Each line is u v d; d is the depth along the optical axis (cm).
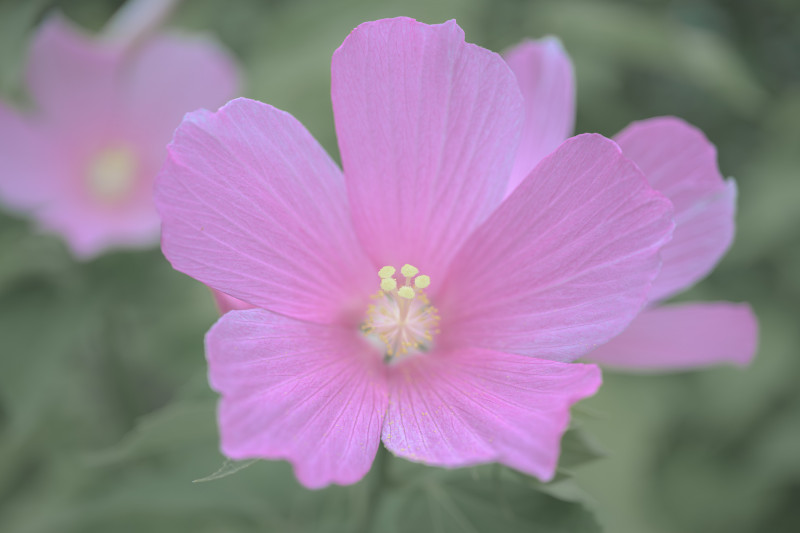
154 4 80
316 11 90
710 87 107
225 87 84
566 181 53
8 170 78
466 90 54
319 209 54
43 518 71
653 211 52
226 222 52
